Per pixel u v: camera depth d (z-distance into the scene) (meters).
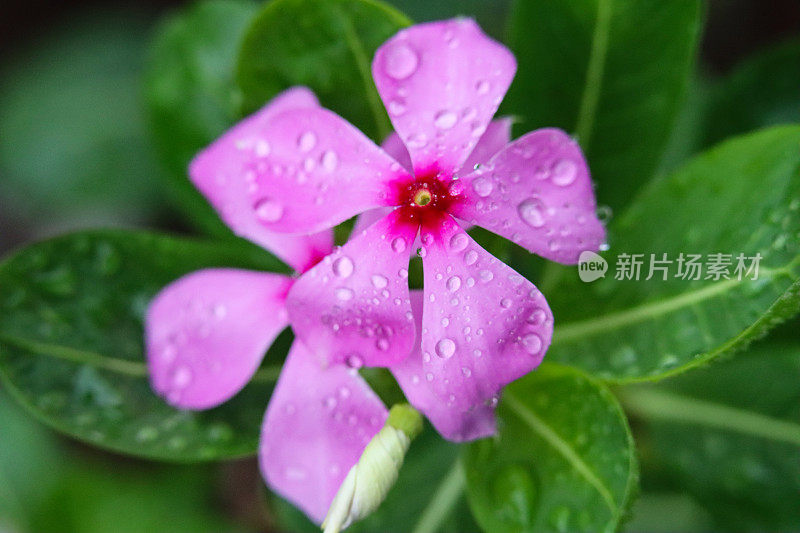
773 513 0.21
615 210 0.20
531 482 0.19
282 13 0.19
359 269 0.18
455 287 0.17
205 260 0.21
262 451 0.19
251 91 0.20
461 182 0.18
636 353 0.19
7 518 0.25
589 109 0.20
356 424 0.18
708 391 0.22
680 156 0.25
